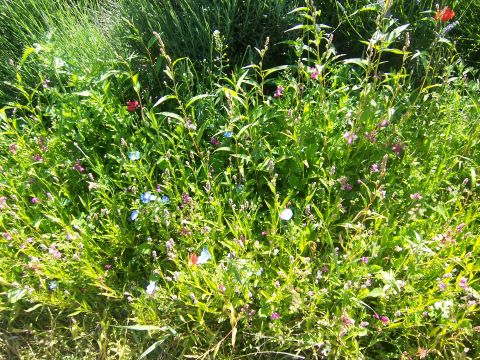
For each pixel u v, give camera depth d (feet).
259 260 2.43
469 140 2.55
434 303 2.04
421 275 2.13
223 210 2.50
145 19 3.17
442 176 2.45
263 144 2.63
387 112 2.52
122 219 2.51
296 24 3.14
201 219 2.36
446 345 2.15
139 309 2.27
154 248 2.58
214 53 3.10
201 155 2.55
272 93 3.21
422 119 2.67
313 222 2.38
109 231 2.48
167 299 2.33
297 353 2.13
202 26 2.99
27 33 3.87
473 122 2.66
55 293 2.47
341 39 3.35
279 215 2.24
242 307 2.24
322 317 2.20
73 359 2.36
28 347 2.47
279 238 2.29
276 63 3.24
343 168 2.54
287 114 2.58
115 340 2.42
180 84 3.06
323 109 2.58
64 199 2.64
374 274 2.25
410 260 2.09
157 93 3.15
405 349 2.15
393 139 2.57
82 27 3.78
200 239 2.44
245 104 2.48
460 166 2.56
